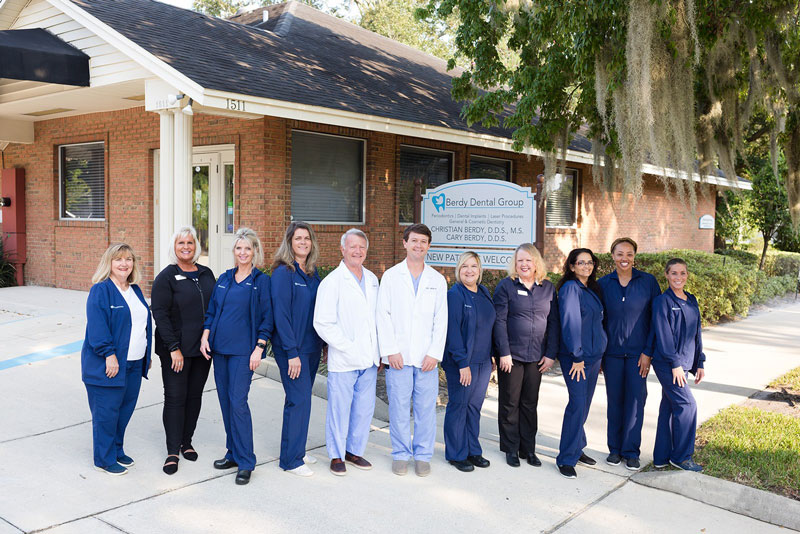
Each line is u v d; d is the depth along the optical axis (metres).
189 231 4.80
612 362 5.11
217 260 10.99
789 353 9.25
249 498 4.33
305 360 4.77
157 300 4.64
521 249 5.02
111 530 3.82
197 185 11.25
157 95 8.55
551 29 8.24
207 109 8.45
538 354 5.02
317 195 10.89
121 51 8.62
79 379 6.87
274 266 4.77
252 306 4.66
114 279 4.60
